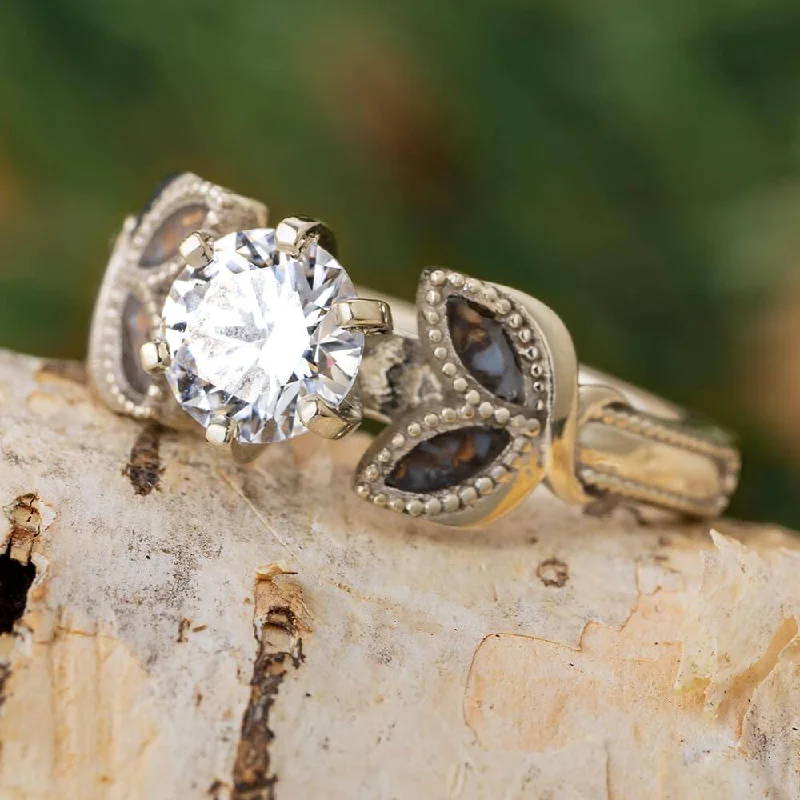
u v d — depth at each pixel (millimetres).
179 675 88
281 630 89
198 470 94
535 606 93
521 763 88
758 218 109
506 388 93
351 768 87
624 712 90
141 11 112
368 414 94
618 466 96
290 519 94
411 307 107
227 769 87
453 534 95
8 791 86
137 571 90
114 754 87
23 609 88
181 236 96
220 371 93
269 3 112
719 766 89
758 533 98
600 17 111
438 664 90
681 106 111
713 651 91
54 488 91
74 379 98
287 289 92
